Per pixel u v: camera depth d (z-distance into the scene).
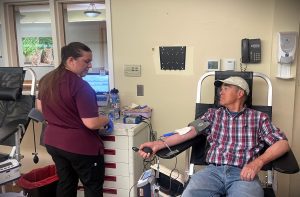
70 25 2.85
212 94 2.49
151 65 2.60
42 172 2.50
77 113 1.85
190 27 2.46
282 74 2.26
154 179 2.11
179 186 2.09
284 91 2.30
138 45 2.60
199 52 2.47
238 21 2.36
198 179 1.78
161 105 2.64
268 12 2.29
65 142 1.86
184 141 1.92
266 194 1.72
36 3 2.85
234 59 2.41
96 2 2.74
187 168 2.05
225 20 2.38
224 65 2.43
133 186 2.29
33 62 2.99
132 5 2.56
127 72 2.66
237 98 1.93
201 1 2.41
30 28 2.94
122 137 2.24
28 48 2.98
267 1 2.28
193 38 2.47
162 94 2.62
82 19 2.80
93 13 2.77
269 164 1.77
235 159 1.83
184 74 2.54
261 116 1.90
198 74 2.50
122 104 2.73
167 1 2.48
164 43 2.54
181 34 2.49
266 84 2.35
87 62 1.90
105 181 2.34
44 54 2.94
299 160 2.44
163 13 2.51
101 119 1.92
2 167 1.81
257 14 2.31
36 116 2.07
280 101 2.32
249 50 2.32
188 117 2.59
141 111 2.54
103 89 2.79
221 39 2.41
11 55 2.99
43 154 2.99
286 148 1.70
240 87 1.90
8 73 2.35
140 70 2.63
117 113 2.57
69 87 1.78
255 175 1.64
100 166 2.01
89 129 1.92
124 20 2.60
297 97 2.38
